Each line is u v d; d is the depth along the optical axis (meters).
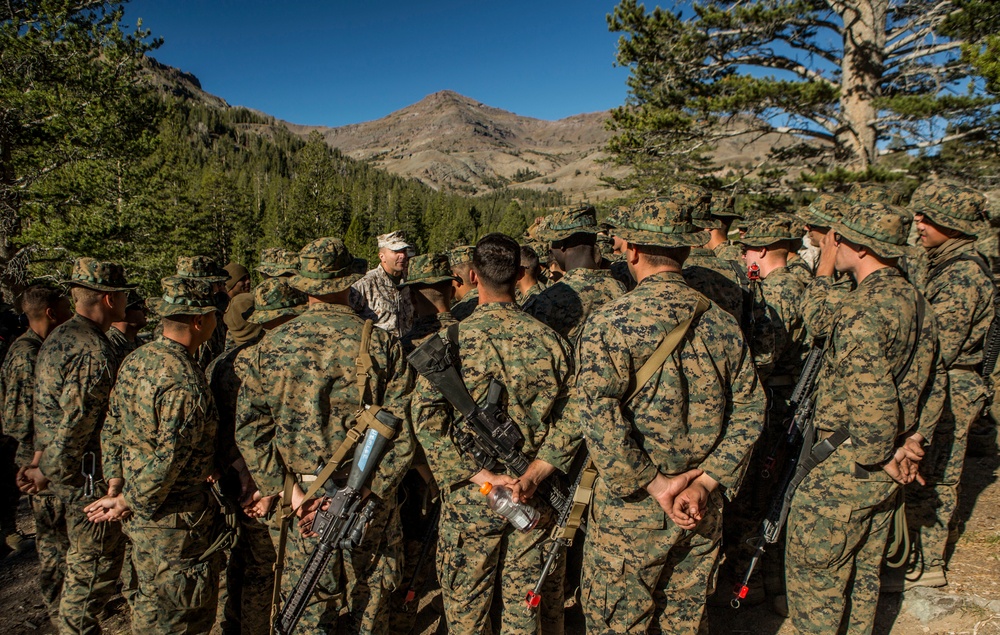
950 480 3.43
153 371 2.74
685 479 2.35
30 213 15.64
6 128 14.53
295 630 2.72
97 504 2.96
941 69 11.34
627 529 2.38
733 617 3.51
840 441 2.76
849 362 2.63
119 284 3.57
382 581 2.89
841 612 2.80
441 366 2.58
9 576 4.46
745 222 4.20
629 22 13.05
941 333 3.37
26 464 3.98
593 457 2.30
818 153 13.33
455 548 2.74
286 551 2.84
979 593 3.35
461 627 2.74
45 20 14.55
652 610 2.46
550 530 2.81
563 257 3.43
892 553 3.04
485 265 2.79
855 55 11.91
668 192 3.10
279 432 2.74
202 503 2.93
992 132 10.42
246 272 5.20
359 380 2.74
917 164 11.31
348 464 2.75
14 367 3.97
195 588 2.90
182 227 35.28
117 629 3.70
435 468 2.70
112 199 17.44
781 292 3.66
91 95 15.64
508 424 2.61
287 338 2.75
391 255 5.10
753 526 3.58
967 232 3.37
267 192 108.50
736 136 13.35
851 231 2.81
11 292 14.66
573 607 3.67
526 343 2.70
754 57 13.24
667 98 13.23
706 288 3.30
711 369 2.34
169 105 22.34
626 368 2.29
